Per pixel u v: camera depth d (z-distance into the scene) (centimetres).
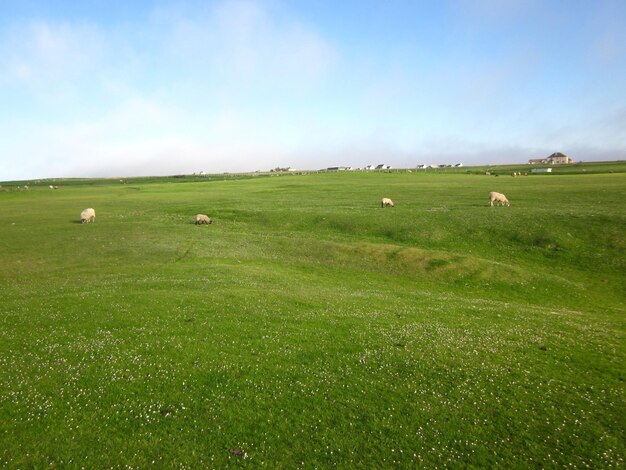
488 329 2567
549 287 4053
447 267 4544
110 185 18175
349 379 1875
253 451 1405
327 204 8931
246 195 11381
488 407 1666
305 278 4184
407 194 10319
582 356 2158
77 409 1605
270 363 2012
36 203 10188
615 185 9438
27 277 4000
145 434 1473
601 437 1476
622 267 4381
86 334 2323
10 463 1302
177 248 5241
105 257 4781
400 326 2577
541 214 6134
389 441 1462
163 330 2391
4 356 2036
